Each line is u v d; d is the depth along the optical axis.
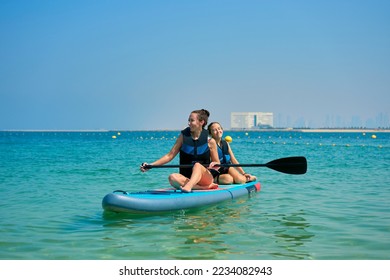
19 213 7.24
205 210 7.49
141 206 6.88
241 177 9.59
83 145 40.09
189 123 8.00
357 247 5.27
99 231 6.03
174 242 5.48
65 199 8.66
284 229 6.12
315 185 10.82
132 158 21.11
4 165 16.53
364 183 11.18
